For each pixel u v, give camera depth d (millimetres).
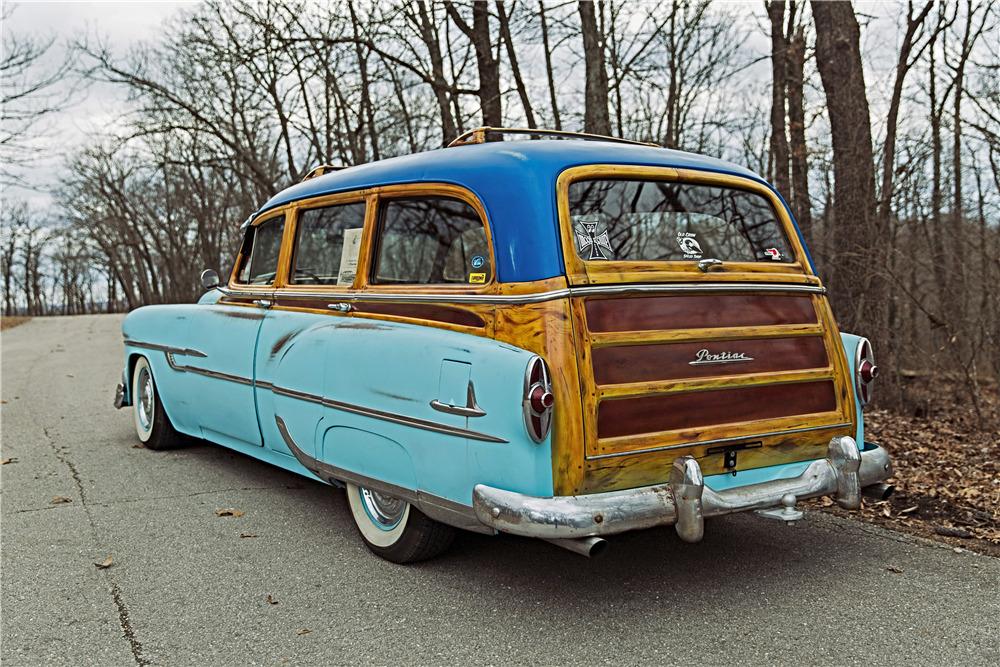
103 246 53188
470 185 3807
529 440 3264
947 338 8023
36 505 5227
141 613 3611
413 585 3910
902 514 5055
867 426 7621
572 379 3330
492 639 3340
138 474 6008
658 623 3473
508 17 13195
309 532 4707
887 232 8469
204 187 30828
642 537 4602
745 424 3758
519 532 3234
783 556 4293
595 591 3826
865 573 4043
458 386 3490
